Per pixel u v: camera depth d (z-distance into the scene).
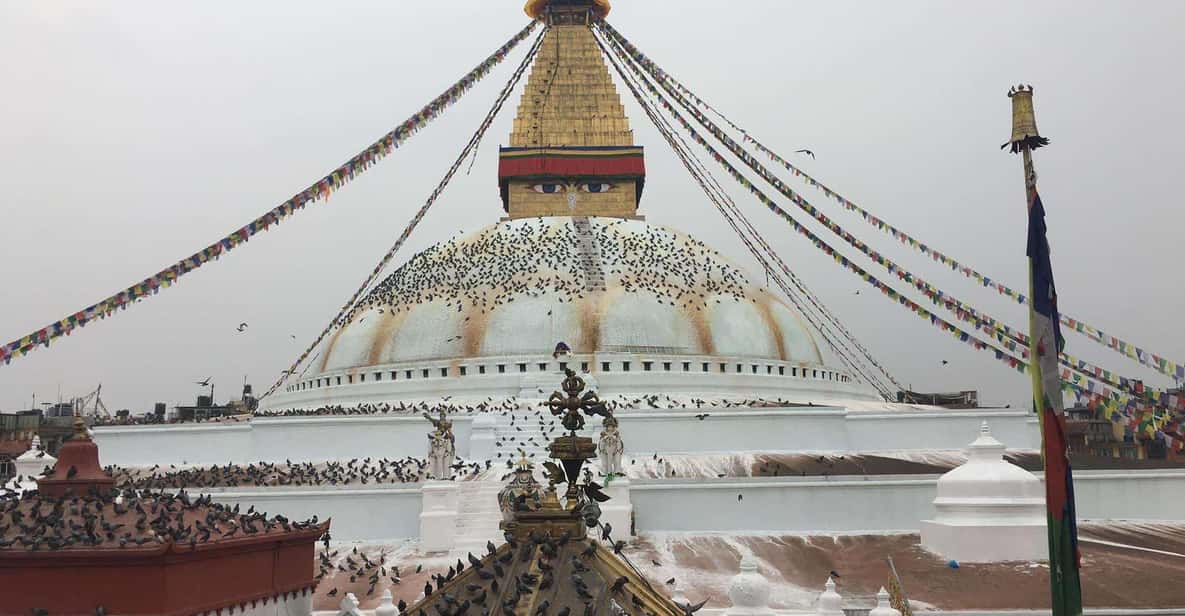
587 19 59.91
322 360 53.06
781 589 25.78
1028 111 13.19
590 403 7.19
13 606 12.27
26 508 13.68
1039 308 12.99
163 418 58.66
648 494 33.19
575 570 6.24
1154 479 34.22
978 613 22.70
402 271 55.81
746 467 37.44
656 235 54.97
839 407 44.03
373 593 25.41
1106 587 25.06
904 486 33.31
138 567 12.37
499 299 49.00
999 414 41.19
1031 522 27.69
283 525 15.44
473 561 6.77
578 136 58.53
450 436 33.47
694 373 46.84
